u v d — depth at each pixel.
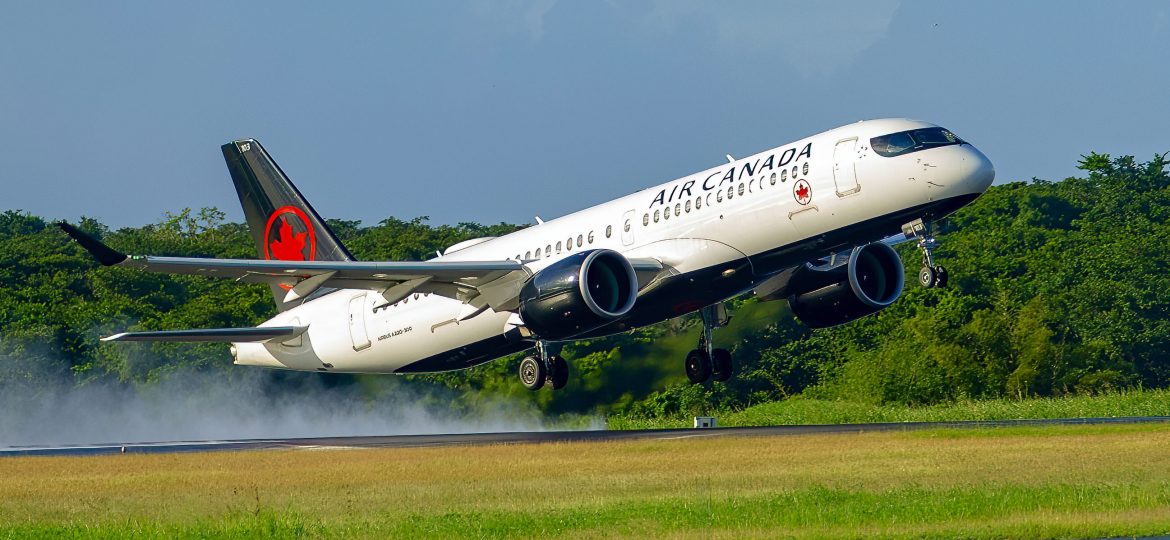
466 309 120.94
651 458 91.06
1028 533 55.59
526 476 81.81
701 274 107.38
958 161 96.62
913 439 102.81
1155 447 91.06
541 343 125.19
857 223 100.31
